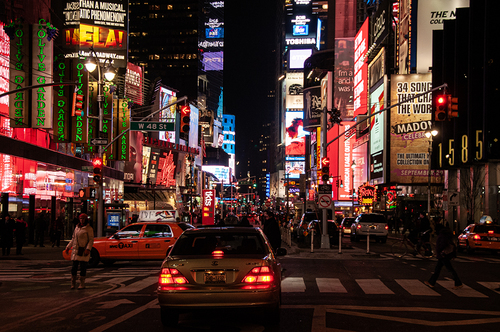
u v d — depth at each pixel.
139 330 8.44
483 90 37.31
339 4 109.19
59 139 34.16
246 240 8.93
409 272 17.08
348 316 9.48
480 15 39.34
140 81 76.19
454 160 43.34
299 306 10.55
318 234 30.55
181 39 160.75
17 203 29.38
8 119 28.30
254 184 111.56
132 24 161.50
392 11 72.50
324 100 120.75
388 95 64.88
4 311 10.35
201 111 169.88
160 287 8.08
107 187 48.81
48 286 14.03
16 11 31.25
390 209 61.34
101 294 12.53
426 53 64.19
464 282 14.72
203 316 9.72
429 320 9.17
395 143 63.91
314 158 127.38
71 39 56.94
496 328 8.54
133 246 19.23
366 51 86.44
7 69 28.55
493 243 25.92
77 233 13.54
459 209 46.19
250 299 7.90
